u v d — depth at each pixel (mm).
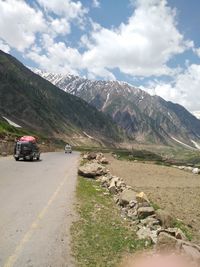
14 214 15258
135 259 10922
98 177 32281
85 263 10336
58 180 28234
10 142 60906
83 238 12602
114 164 57375
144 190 28969
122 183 24484
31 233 12688
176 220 17359
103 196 22422
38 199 19078
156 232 13727
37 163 44719
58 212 16250
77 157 70312
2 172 30641
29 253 10719
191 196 27344
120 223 15398
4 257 10266
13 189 21734
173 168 57781
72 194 21688
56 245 11609
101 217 16109
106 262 10547
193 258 10453
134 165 57375
